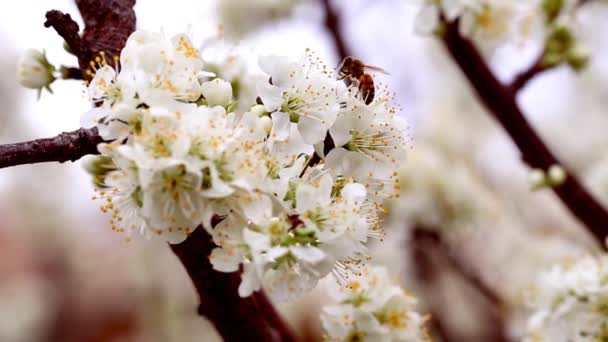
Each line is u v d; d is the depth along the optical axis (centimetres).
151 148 34
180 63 35
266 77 37
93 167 36
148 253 119
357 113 37
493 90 54
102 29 39
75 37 38
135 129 34
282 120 35
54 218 146
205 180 34
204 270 38
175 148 34
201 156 34
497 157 111
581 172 112
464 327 98
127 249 133
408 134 38
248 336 40
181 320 118
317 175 35
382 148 37
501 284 80
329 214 35
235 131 34
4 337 147
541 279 46
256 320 40
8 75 134
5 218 149
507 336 76
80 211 150
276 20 87
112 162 36
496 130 111
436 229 77
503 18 53
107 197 35
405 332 41
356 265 37
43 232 146
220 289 39
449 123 105
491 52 64
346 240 35
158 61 35
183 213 34
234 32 87
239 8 86
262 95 36
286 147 35
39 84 40
